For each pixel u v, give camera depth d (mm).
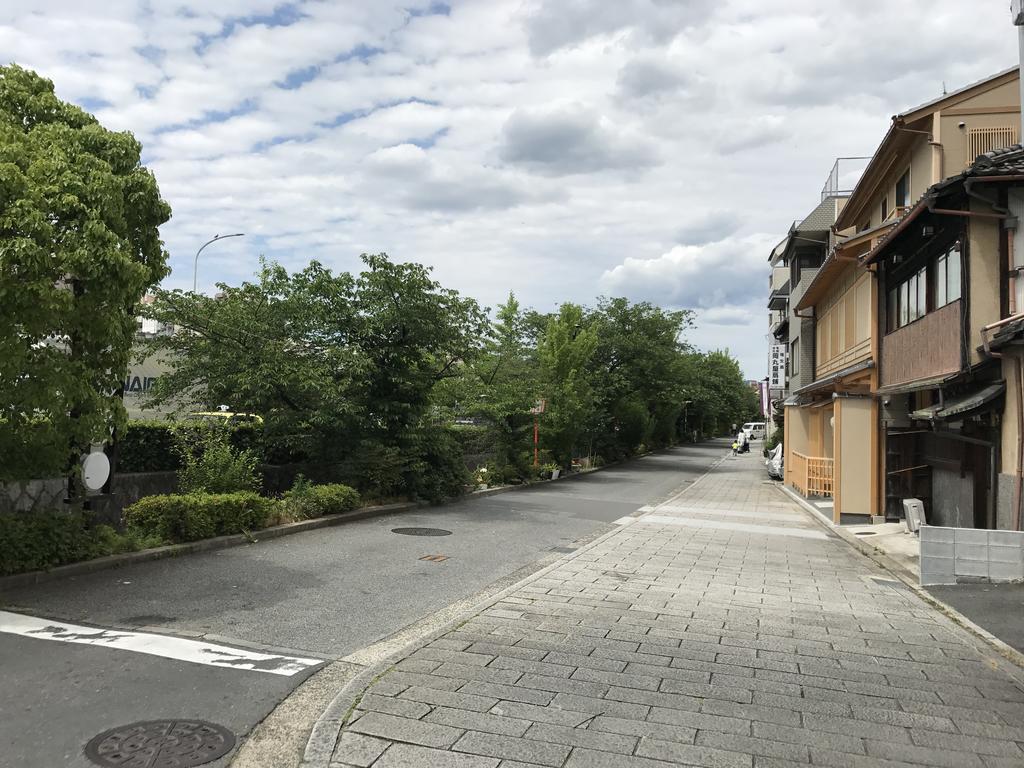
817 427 23047
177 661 5223
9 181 6367
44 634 5730
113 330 7449
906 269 13727
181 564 8656
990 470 10266
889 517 14734
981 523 10992
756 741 4004
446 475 17297
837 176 26328
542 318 35438
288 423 13672
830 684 5004
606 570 9273
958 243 10836
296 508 12180
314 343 14633
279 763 3770
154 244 8398
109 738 3918
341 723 4105
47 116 8062
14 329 6754
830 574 9578
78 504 8906
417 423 16141
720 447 67562
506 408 23359
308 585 7922
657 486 24875
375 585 8102
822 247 28938
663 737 4035
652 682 4953
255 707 4453
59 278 7051
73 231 6879
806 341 27000
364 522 13219
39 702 4359
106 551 8414
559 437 28047
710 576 9109
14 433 7254
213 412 13805
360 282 15156
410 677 4914
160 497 9703
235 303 13727
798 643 6078
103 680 4770
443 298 15438
